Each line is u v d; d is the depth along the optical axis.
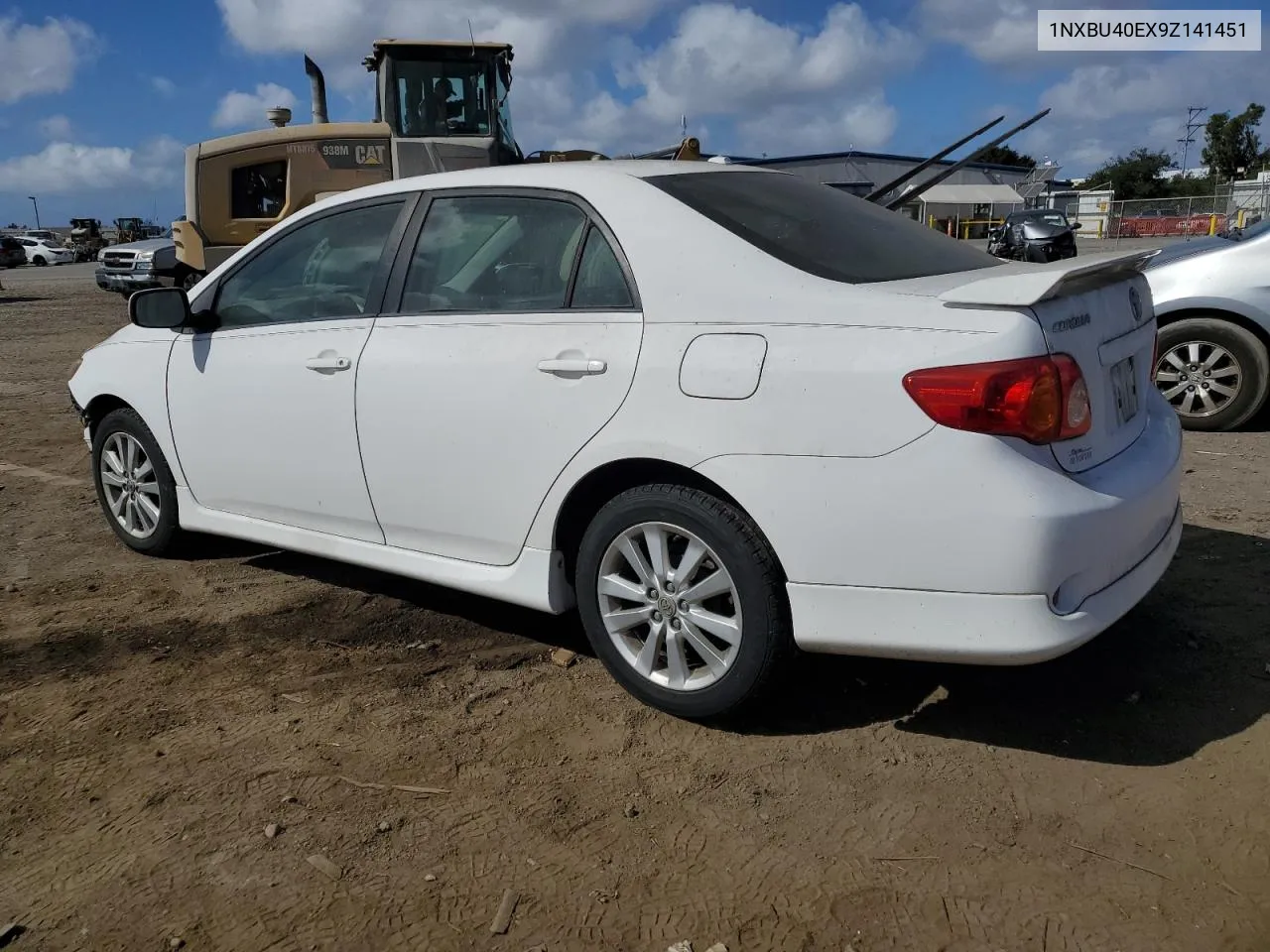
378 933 2.39
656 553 3.19
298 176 11.20
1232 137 70.38
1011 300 2.69
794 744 3.14
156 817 2.85
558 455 3.29
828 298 2.91
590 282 3.31
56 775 3.06
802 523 2.87
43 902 2.52
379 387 3.72
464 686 3.58
